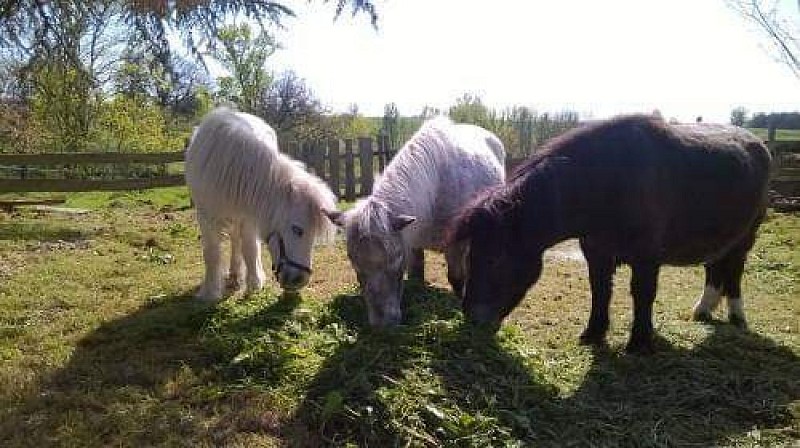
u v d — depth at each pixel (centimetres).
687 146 498
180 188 1645
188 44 837
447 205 546
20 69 1105
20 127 1905
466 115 2228
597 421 396
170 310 577
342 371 414
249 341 473
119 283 685
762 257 849
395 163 524
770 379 455
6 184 1203
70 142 1903
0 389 427
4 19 1031
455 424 372
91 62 1892
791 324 583
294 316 522
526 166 479
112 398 412
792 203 1259
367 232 448
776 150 1407
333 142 1455
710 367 477
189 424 382
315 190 541
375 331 460
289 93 2556
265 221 546
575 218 473
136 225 1055
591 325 530
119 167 1730
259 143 546
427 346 445
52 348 507
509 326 508
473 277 458
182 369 451
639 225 476
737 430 397
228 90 2308
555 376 454
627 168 469
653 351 500
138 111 2064
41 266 755
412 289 593
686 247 520
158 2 673
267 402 402
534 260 464
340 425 376
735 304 588
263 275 655
